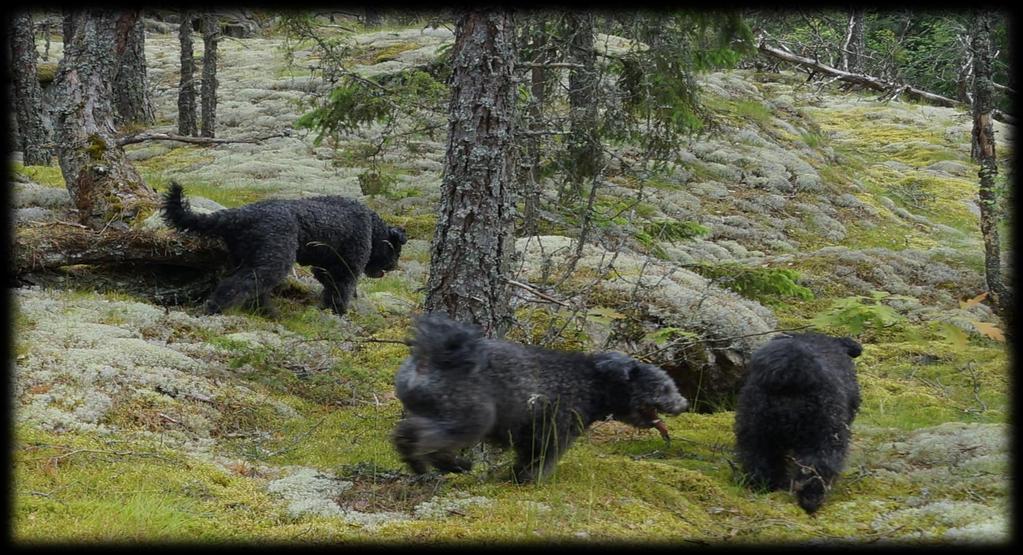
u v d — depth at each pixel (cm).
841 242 2138
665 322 1077
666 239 1587
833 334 1379
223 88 3072
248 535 614
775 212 2241
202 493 681
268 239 1171
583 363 771
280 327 1157
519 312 1111
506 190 828
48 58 3173
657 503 722
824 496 729
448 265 821
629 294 1124
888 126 3325
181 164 2266
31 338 927
